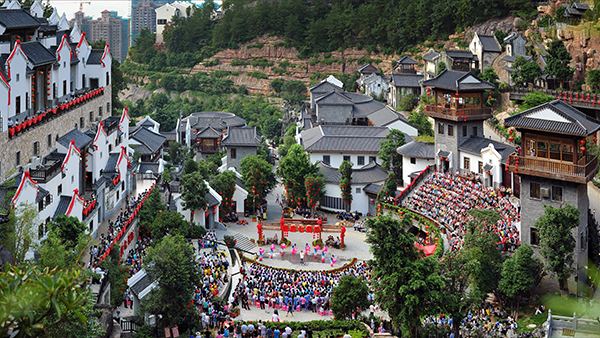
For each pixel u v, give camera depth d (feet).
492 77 476.95
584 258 255.70
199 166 409.90
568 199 250.16
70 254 195.52
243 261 333.21
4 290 91.71
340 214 417.49
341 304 236.84
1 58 248.52
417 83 620.90
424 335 224.53
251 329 229.45
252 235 377.50
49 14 443.32
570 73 419.74
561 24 479.41
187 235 329.72
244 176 419.13
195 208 348.38
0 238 188.65
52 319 126.72
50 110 272.92
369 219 227.40
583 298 236.63
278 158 594.24
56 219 228.84
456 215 320.09
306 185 412.16
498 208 306.76
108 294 225.35
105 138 326.85
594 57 417.69
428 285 217.56
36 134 258.78
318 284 289.12
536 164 255.29
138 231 318.65
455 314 219.61
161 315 217.36
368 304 245.24
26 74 263.70
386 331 237.25
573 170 244.63
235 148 498.69
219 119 644.69
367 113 572.10
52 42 321.11
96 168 309.42
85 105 325.83
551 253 238.68
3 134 226.38
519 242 271.28
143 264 220.84
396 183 399.24
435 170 384.06
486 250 245.65
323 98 574.56
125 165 349.61
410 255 225.76
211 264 298.56
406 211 349.41
